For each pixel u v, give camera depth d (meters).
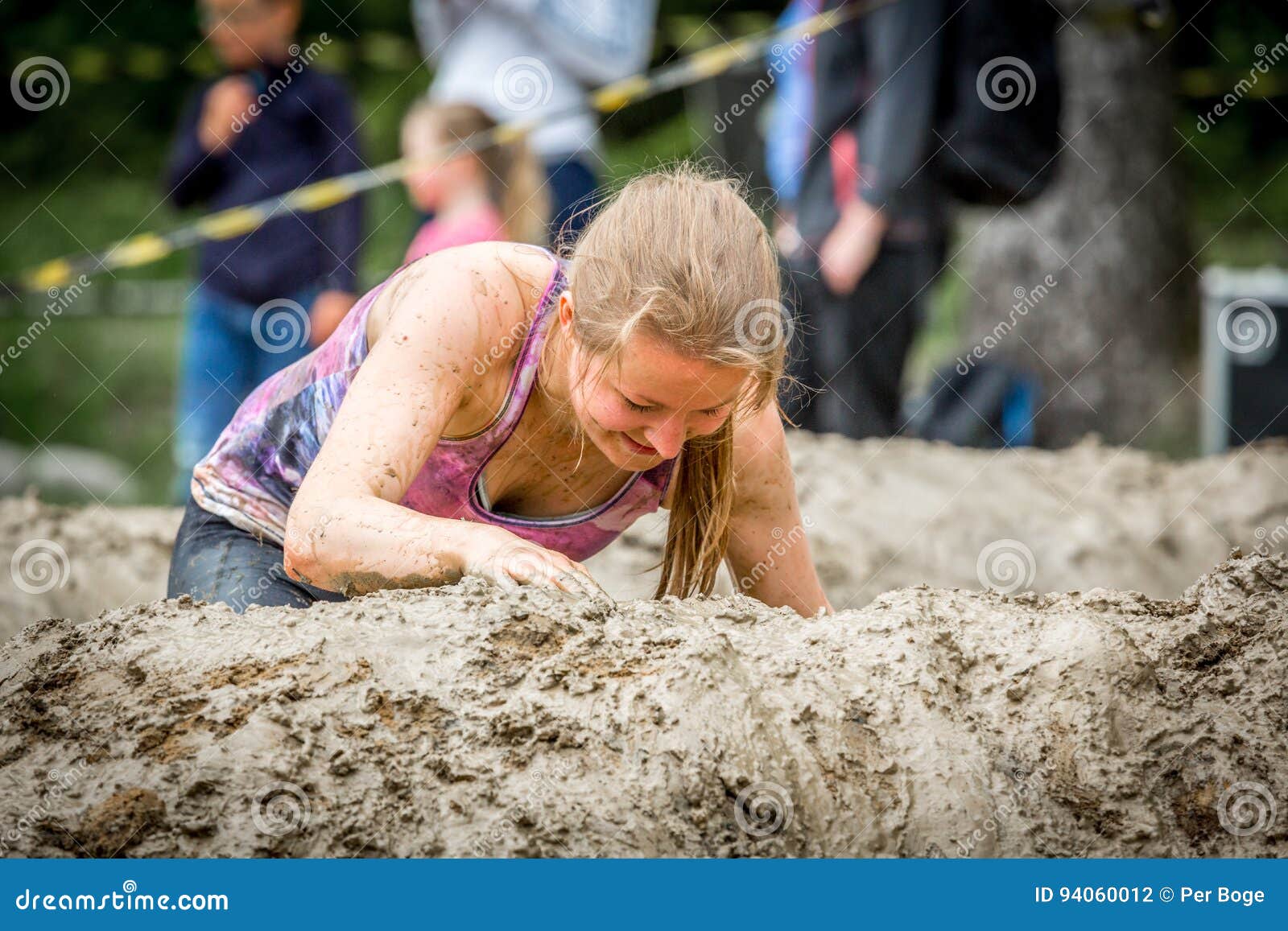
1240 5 14.12
